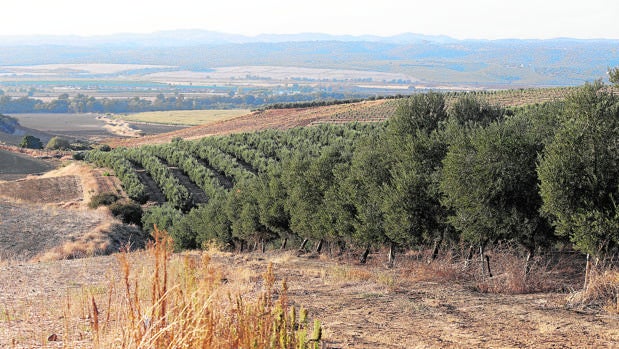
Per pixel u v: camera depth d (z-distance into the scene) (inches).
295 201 1003.9
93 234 1392.7
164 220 1603.1
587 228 470.0
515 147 599.5
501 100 3577.8
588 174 490.0
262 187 1187.9
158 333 161.6
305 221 971.3
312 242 1128.2
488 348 288.2
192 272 196.9
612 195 488.7
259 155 2479.1
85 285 526.3
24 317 355.3
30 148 4904.0
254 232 1195.3
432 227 718.5
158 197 2213.3
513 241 636.7
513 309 405.1
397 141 837.8
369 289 514.9
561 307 411.8
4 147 4313.5
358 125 2812.5
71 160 3841.0
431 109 915.4
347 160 983.6
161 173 2337.6
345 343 290.4
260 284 520.7
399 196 721.6
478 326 347.3
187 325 165.6
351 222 844.6
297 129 3016.7
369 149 870.4
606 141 490.6
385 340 302.7
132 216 1825.8
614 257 547.5
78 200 2128.4
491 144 605.3
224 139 2928.2
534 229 595.8
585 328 339.0
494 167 601.0
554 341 305.0
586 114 507.8
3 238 1262.3
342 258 906.1
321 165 974.4
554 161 499.2
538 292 504.7
